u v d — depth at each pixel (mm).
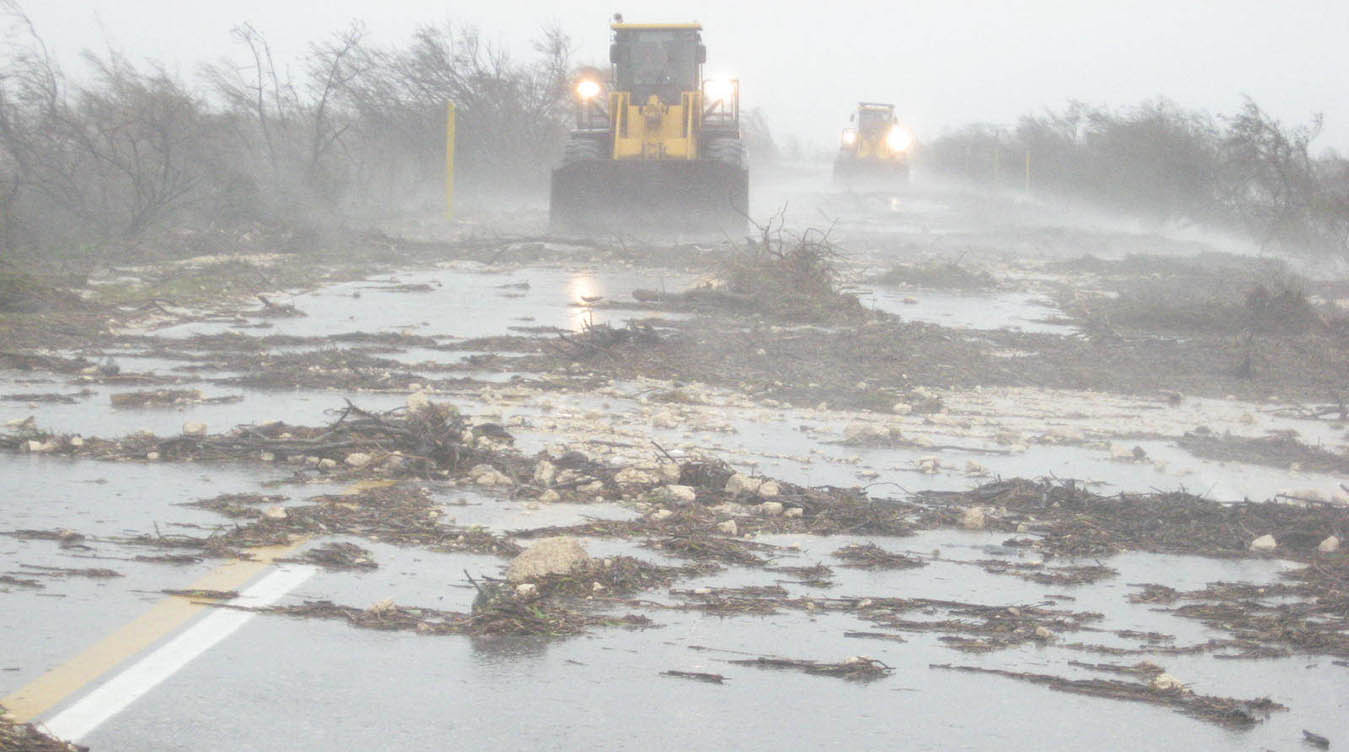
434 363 17844
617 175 42625
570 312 23859
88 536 9258
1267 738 6512
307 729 6195
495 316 23125
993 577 9242
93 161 37281
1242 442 14539
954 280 32312
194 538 9266
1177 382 18953
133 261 30375
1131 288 32281
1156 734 6520
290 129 50906
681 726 6391
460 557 9141
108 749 5906
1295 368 20203
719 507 10789
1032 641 7910
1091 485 12180
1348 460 13766
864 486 11828
